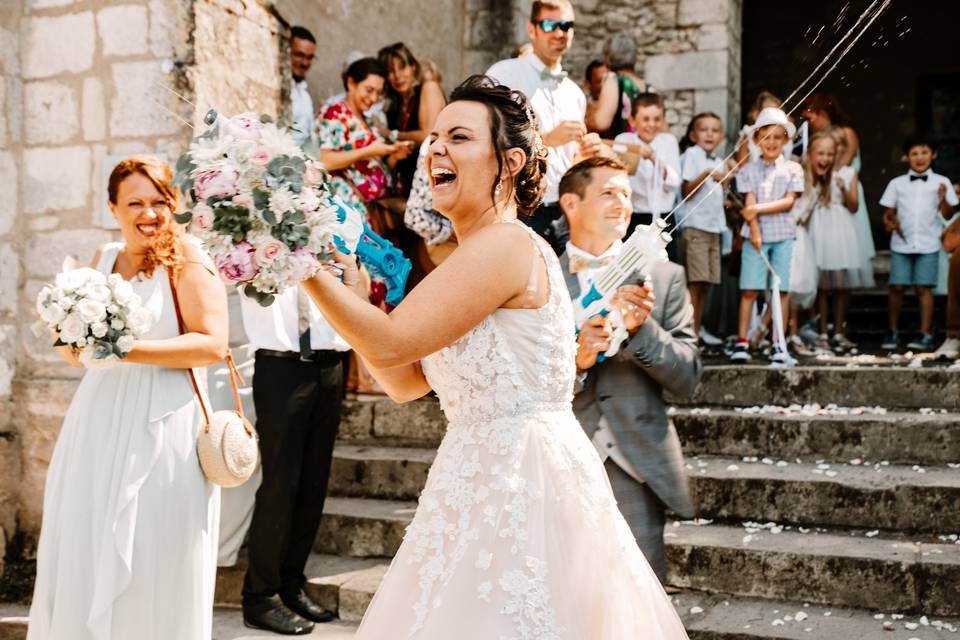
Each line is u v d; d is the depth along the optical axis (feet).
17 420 15.35
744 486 13.51
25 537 15.35
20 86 15.40
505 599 5.96
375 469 15.35
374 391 17.29
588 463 6.61
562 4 15.29
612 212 9.36
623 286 9.00
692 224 20.20
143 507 9.25
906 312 26.68
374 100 17.26
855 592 11.73
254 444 9.96
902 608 11.54
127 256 10.25
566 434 6.57
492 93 6.52
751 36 39.99
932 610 11.43
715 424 15.03
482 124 6.43
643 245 7.68
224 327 10.07
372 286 16.49
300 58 19.16
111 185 10.00
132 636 9.13
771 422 14.74
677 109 29.09
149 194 9.82
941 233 22.16
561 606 6.06
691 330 9.93
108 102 14.94
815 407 15.30
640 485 9.44
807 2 39.22
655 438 9.37
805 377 15.79
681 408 16.20
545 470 6.35
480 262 6.06
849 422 14.40
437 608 5.97
